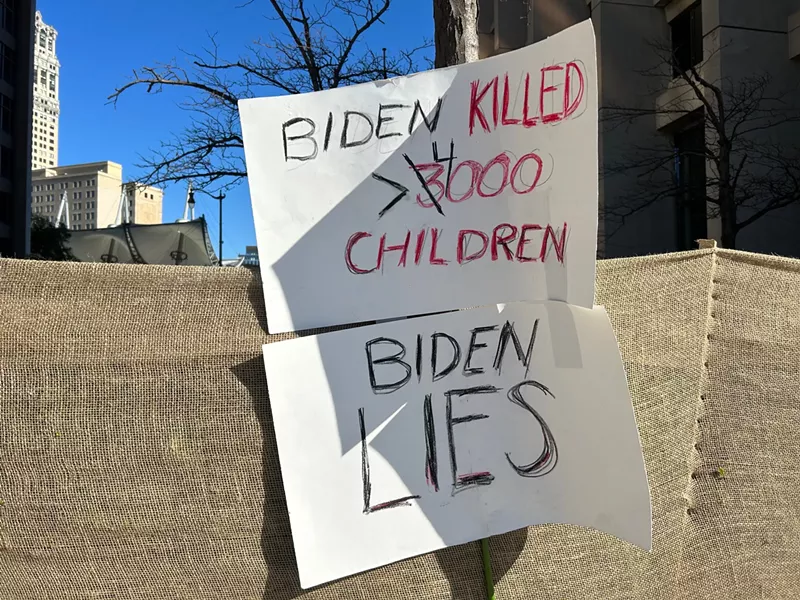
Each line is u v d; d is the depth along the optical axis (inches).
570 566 51.5
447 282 49.3
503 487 48.6
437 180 50.0
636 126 429.4
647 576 53.6
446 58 60.9
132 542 47.4
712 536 56.9
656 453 54.9
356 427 47.3
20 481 46.7
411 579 48.7
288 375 46.6
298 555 45.7
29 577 46.9
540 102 47.9
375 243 49.2
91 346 47.5
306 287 48.3
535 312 49.2
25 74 1035.9
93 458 47.2
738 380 58.8
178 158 274.4
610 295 56.0
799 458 60.4
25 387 46.9
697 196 378.6
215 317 49.0
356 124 49.9
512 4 525.0
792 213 358.0
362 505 46.9
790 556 59.2
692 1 408.5
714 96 358.3
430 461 48.1
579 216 45.3
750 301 59.9
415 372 48.5
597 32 435.8
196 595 47.4
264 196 48.5
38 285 47.8
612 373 46.0
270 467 48.0
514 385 49.3
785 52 368.8
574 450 47.9
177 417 47.8
